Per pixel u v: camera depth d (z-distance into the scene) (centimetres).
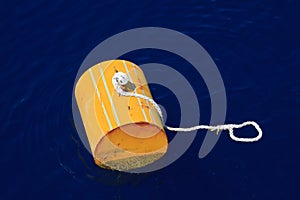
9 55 2091
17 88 1989
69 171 1741
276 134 1805
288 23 2133
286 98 1905
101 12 2198
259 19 2145
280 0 2205
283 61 2016
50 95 1955
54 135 1839
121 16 2181
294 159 1742
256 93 1919
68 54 2081
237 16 2155
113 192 1680
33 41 2128
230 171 1714
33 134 1850
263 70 1989
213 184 1686
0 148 1822
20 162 1784
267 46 2061
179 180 1694
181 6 2194
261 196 1664
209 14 2166
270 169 1719
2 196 1706
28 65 2055
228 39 2084
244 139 1772
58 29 2159
